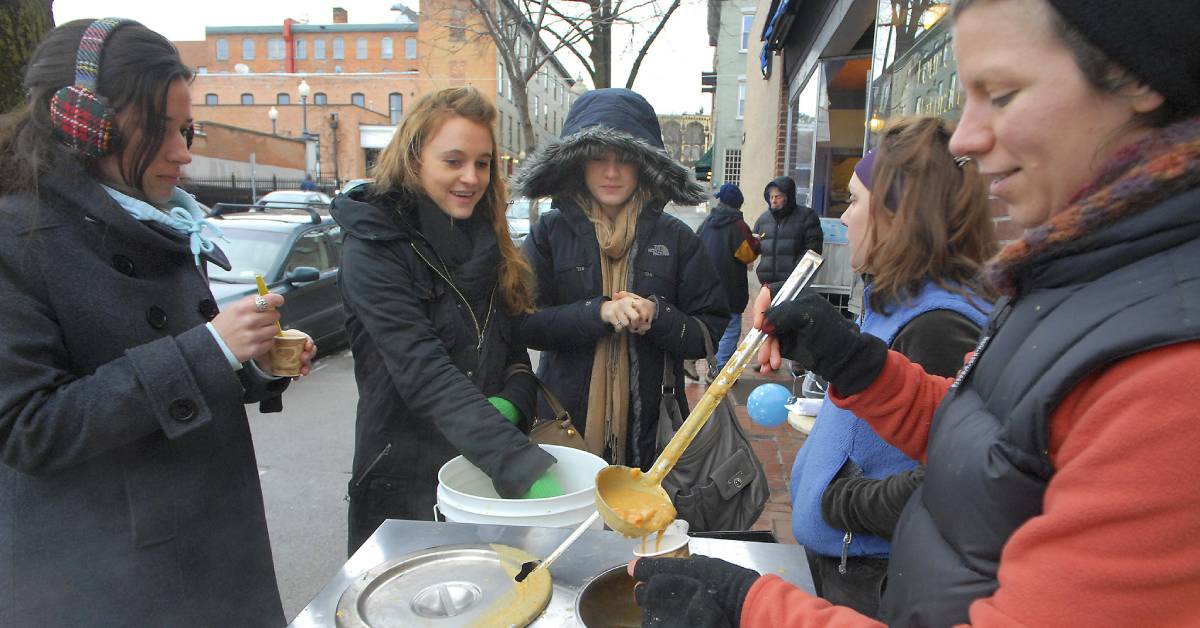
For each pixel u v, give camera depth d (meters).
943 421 0.83
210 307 1.41
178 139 1.28
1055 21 0.61
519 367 1.98
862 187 1.58
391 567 1.04
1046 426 0.63
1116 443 0.55
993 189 0.74
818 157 10.32
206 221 1.42
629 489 1.06
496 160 1.91
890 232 1.41
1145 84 0.59
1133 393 0.55
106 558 1.19
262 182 29.28
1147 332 0.55
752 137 15.93
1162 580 0.52
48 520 1.16
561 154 2.33
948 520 0.76
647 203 2.40
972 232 1.35
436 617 0.93
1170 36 0.56
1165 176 0.58
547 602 0.96
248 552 1.40
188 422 1.16
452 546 1.10
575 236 2.39
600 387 2.24
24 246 1.10
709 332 2.36
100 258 1.20
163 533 1.24
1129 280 0.61
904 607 0.81
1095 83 0.60
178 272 1.36
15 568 1.15
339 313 6.95
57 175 1.14
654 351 2.31
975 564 0.71
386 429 1.74
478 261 1.82
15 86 3.10
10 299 1.09
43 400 1.08
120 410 1.10
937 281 1.35
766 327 1.08
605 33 9.60
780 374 5.70
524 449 1.49
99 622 1.18
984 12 0.66
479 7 9.64
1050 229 0.66
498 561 1.06
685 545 1.07
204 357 1.17
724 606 0.77
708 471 1.99
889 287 1.41
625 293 2.17
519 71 9.58
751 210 15.64
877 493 1.28
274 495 3.73
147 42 1.21
